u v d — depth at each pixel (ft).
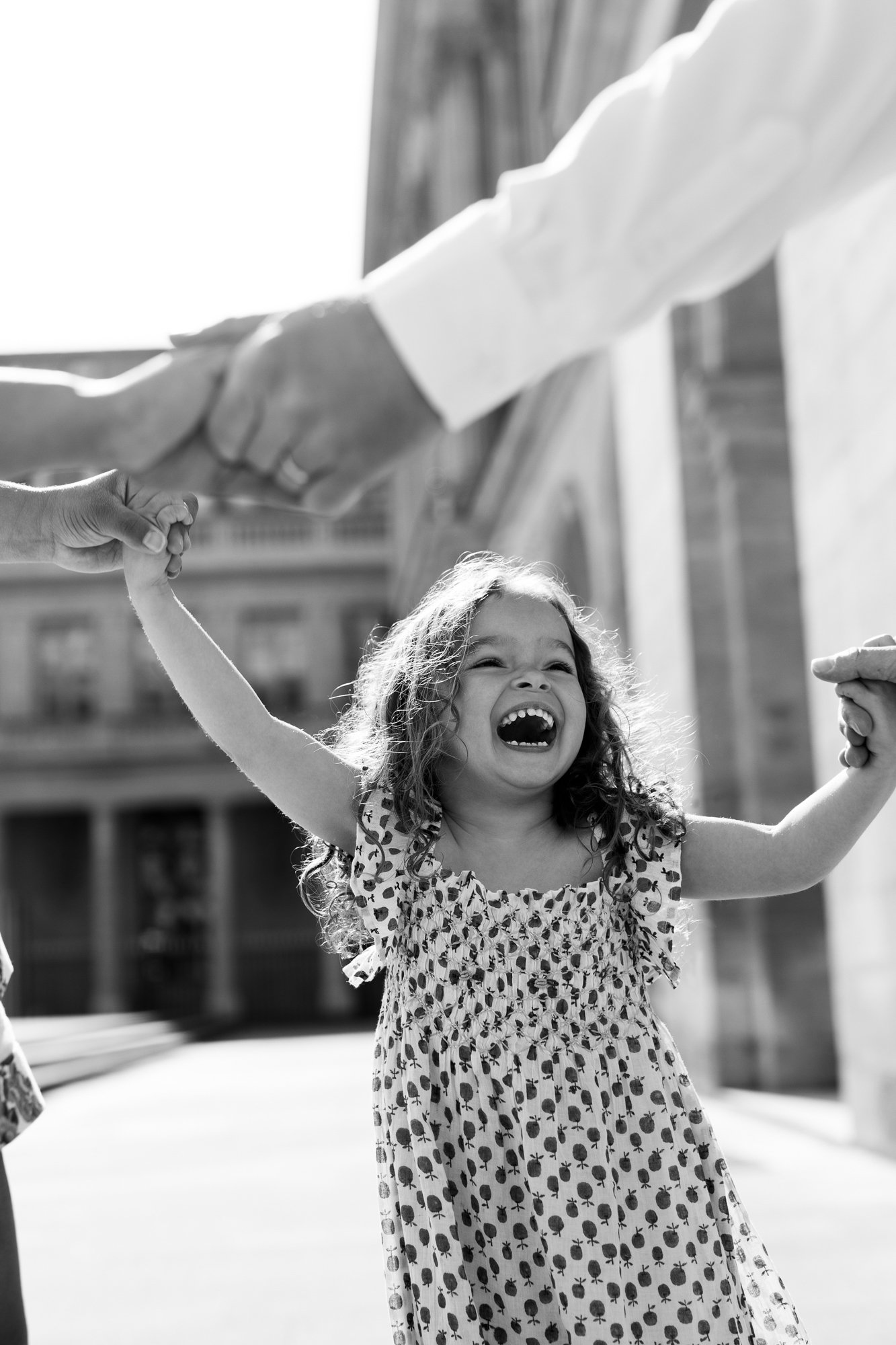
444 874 7.12
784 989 33.40
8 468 5.24
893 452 19.43
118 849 127.44
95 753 125.90
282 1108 37.58
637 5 36.96
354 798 7.27
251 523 134.00
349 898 7.45
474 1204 6.79
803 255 23.24
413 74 86.74
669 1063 7.07
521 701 7.02
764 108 5.61
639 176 5.62
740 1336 6.59
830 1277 14.12
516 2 76.43
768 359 32.91
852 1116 22.93
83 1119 37.27
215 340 5.46
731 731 33.96
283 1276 15.44
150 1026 84.28
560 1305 6.53
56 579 131.03
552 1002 6.96
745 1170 21.88
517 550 73.20
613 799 7.28
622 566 46.29
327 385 5.41
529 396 56.70
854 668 6.81
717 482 34.63
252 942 130.11
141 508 6.33
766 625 33.01
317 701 131.75
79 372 5.77
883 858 20.62
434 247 5.61
